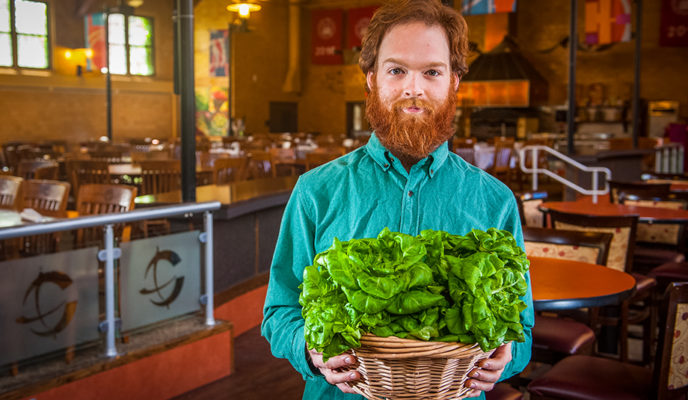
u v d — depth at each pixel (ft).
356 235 4.10
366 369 3.30
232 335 12.25
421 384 3.26
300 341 3.81
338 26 66.95
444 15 3.92
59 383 9.25
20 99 57.21
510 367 4.02
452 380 3.33
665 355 6.86
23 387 8.87
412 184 4.09
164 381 10.91
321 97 75.05
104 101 62.59
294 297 4.24
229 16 68.59
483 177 4.28
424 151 3.92
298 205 4.27
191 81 14.11
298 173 31.60
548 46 64.23
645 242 16.14
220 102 69.26
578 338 9.20
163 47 67.05
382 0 4.00
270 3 72.18
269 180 19.31
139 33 65.31
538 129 62.23
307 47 75.31
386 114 3.93
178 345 11.12
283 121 75.10
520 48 63.98
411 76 3.87
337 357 3.36
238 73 69.87
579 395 7.47
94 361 9.89
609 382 7.55
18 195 14.25
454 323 3.15
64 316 9.57
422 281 3.19
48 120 59.00
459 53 3.98
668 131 55.93
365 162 4.22
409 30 3.85
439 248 3.41
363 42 4.09
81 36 61.05
